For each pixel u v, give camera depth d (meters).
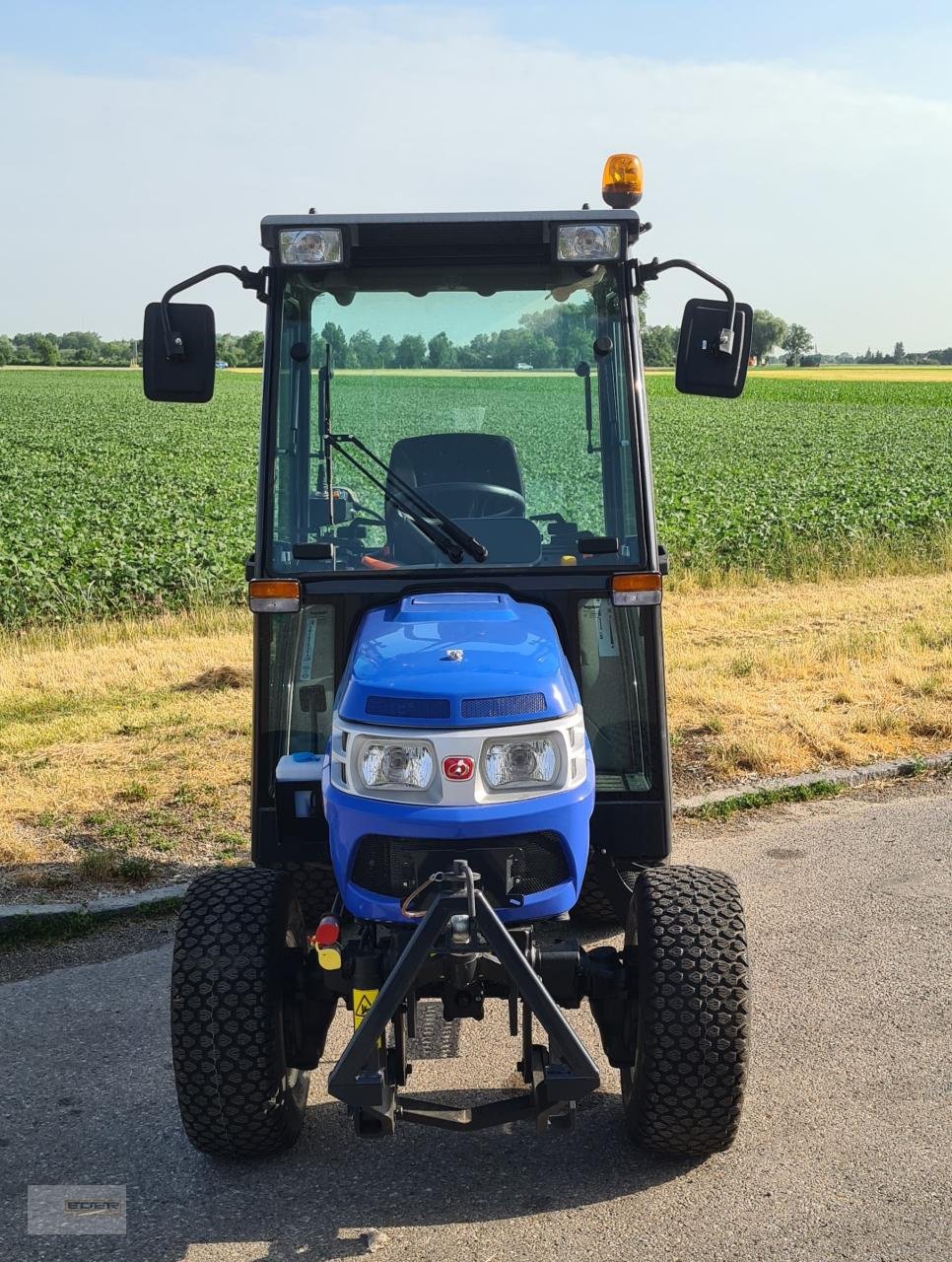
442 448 4.57
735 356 4.21
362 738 3.57
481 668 3.67
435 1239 3.51
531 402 4.61
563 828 3.59
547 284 4.57
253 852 4.61
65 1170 3.90
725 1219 3.55
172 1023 3.72
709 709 8.80
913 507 19.19
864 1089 4.22
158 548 16.33
